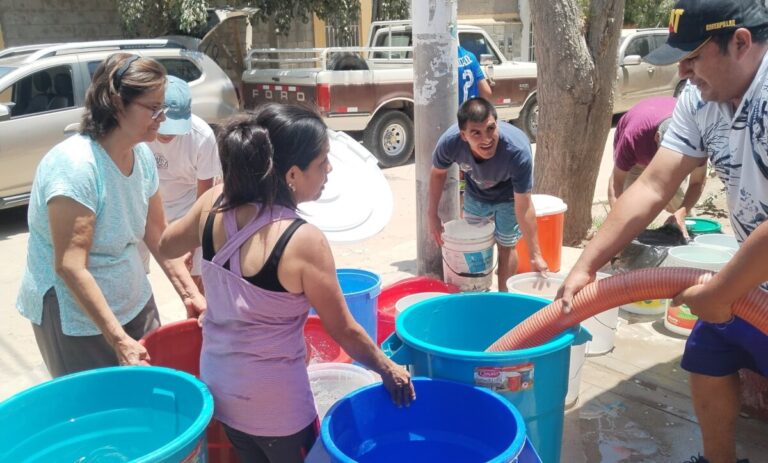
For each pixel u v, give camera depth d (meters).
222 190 1.97
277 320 1.86
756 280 1.92
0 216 7.39
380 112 8.98
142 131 2.21
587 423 3.06
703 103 2.29
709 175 7.10
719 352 2.44
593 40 5.27
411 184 8.27
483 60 9.74
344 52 8.84
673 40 2.06
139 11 9.89
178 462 1.67
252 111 1.88
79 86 6.84
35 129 6.55
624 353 3.71
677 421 3.06
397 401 2.01
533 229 3.68
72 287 2.11
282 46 13.34
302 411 1.96
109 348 2.36
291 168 1.81
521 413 2.17
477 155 3.78
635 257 4.16
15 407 1.86
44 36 11.11
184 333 2.59
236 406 1.92
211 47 10.62
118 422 2.04
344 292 3.14
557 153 5.49
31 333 4.36
